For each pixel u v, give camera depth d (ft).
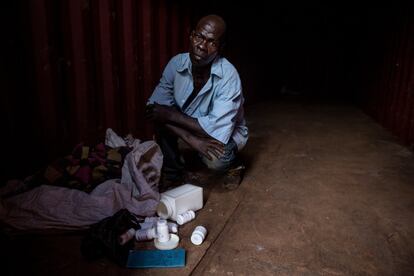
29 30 7.52
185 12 12.66
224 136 8.41
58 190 7.42
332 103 22.74
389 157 12.45
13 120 7.64
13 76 7.45
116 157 8.57
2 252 6.39
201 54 7.89
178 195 7.70
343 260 6.51
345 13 22.98
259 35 20.36
